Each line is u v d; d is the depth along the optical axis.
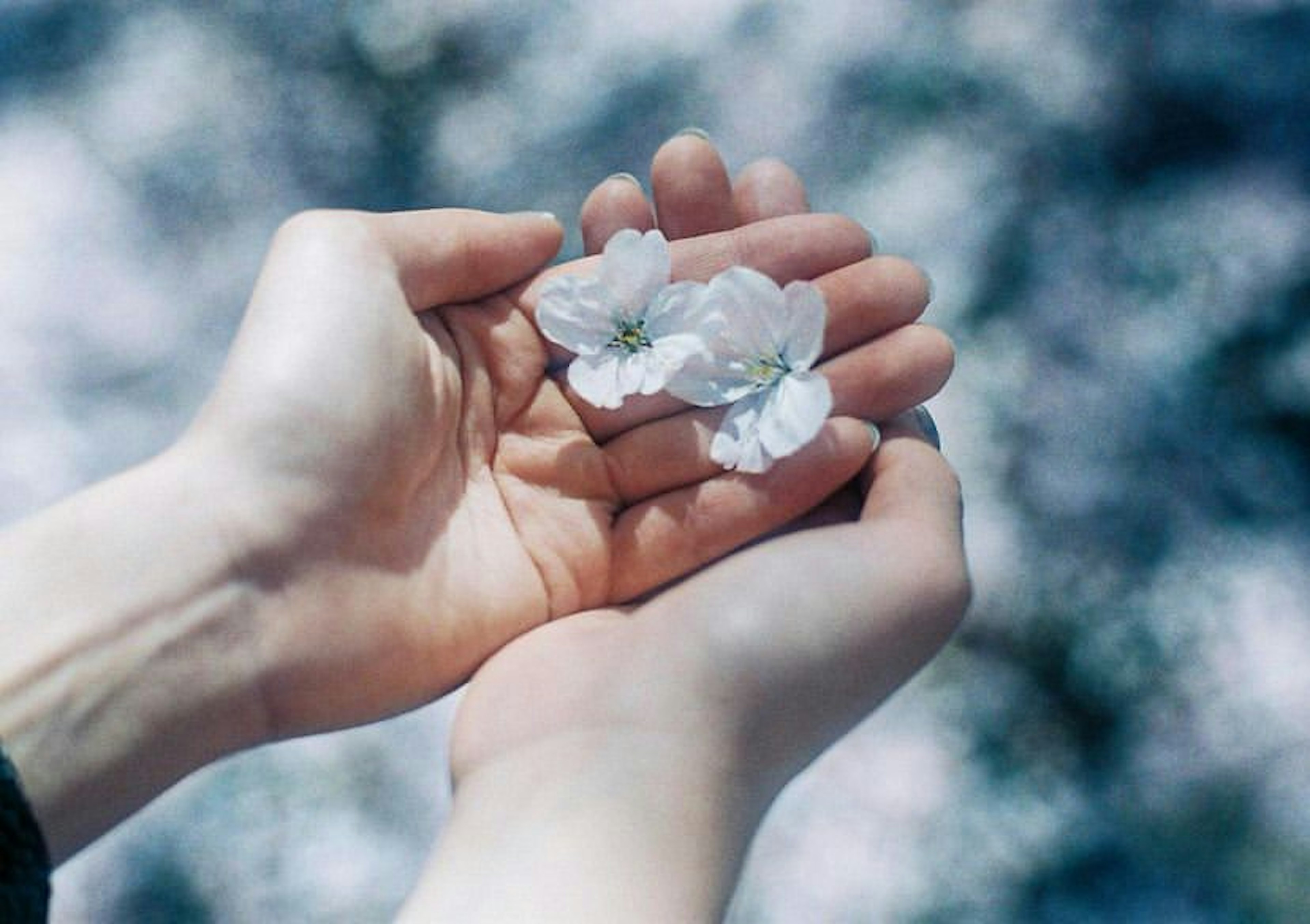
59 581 0.47
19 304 0.75
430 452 0.50
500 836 0.46
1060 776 0.68
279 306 0.49
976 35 0.78
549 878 0.45
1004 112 0.77
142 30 0.83
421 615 0.49
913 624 0.48
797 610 0.47
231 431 0.48
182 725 0.48
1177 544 0.71
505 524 0.51
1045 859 0.67
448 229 0.51
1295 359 0.72
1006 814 0.67
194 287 0.76
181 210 0.78
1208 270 0.74
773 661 0.47
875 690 0.48
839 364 0.51
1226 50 0.77
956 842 0.67
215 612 0.48
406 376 0.49
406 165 0.80
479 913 0.45
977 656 0.69
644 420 0.52
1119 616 0.69
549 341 0.52
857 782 0.68
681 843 0.46
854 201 0.75
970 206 0.75
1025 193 0.75
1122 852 0.67
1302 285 0.73
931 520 0.49
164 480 0.48
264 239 0.77
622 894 0.45
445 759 0.68
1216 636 0.69
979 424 0.72
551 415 0.52
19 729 0.46
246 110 0.81
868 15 0.79
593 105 0.80
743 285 0.51
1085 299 0.74
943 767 0.68
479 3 0.84
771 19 0.79
